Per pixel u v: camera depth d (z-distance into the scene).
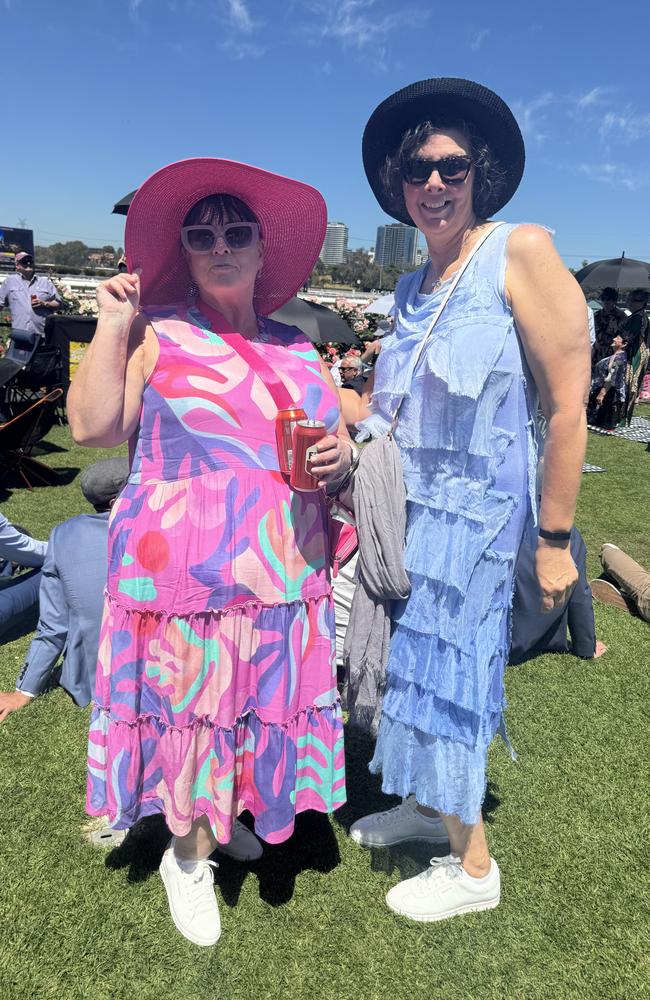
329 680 1.85
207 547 1.61
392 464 1.69
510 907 2.02
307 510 1.72
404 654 1.77
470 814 1.75
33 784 2.42
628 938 1.93
